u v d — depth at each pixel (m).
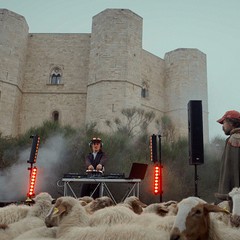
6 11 33.97
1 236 4.40
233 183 4.20
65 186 8.96
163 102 39.22
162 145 21.84
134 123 29.58
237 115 4.59
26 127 34.31
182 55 39.28
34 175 11.07
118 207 4.25
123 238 3.31
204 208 3.25
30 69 35.97
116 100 32.00
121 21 33.97
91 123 28.78
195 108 8.21
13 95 32.81
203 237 3.20
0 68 32.50
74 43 36.62
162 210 4.88
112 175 9.00
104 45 33.47
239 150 4.23
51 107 35.03
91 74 33.75
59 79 36.22
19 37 34.38
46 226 4.48
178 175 20.41
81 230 3.67
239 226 3.58
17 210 5.39
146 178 17.97
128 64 33.16
